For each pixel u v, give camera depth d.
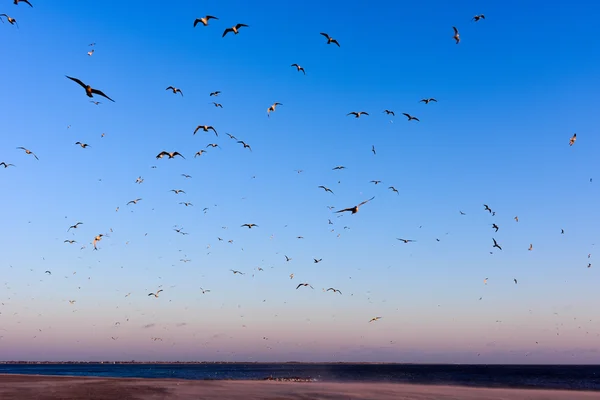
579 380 92.81
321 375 121.12
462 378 99.88
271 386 50.62
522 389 55.47
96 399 34.88
